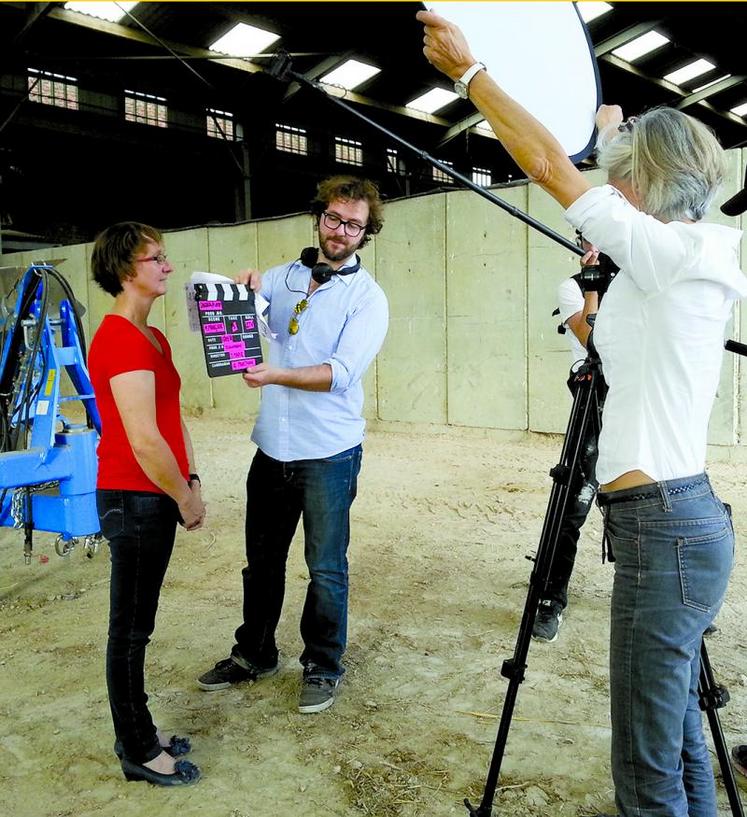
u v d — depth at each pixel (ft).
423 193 24.56
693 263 4.11
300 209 59.93
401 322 25.64
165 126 47.78
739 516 14.66
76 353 10.91
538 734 7.16
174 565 12.29
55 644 9.26
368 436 25.45
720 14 35.86
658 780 4.38
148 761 6.34
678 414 4.27
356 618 9.98
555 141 4.46
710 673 5.09
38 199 52.19
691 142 4.30
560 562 9.13
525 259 22.61
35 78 42.78
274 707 7.70
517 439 23.39
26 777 6.53
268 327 7.50
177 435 6.45
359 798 6.20
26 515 10.66
